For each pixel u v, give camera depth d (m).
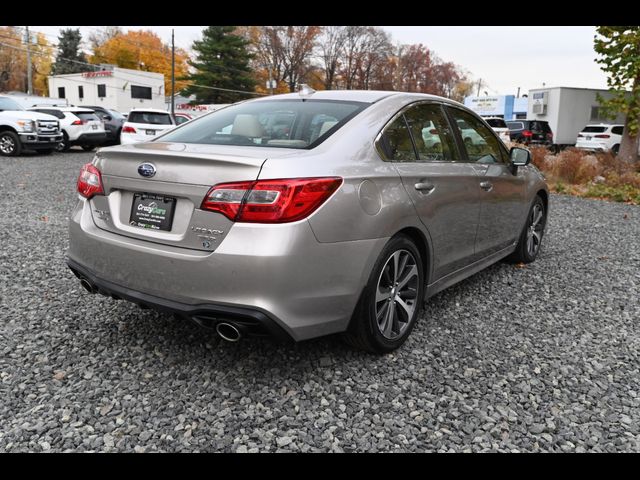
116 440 2.41
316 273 2.67
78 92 50.88
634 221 8.41
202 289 2.62
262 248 2.52
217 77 59.56
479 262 4.32
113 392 2.79
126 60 64.31
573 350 3.47
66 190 9.62
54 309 3.87
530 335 3.69
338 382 2.94
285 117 3.32
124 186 2.96
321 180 2.66
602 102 15.25
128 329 3.55
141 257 2.79
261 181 2.56
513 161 4.67
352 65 73.88
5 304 3.94
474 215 3.98
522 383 3.02
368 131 3.16
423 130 3.63
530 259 5.50
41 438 2.41
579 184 12.82
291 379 2.96
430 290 3.62
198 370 3.03
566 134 28.58
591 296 4.56
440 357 3.29
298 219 2.58
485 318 3.97
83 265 3.14
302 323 2.68
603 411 2.76
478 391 2.91
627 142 15.30
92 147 20.91
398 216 3.07
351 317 2.97
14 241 5.76
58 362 3.09
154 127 17.56
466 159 4.03
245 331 2.60
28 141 15.81
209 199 2.62
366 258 2.89
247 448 2.39
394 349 3.31
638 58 14.03
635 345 3.58
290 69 71.50
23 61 73.38
